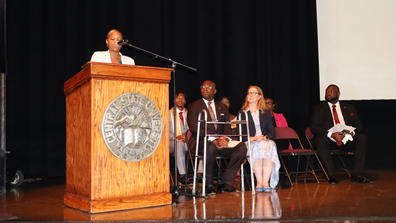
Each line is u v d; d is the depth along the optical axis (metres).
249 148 3.91
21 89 6.15
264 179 4.25
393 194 3.63
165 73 3.17
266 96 6.37
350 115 5.14
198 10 6.39
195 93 6.34
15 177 4.81
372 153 6.27
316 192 3.87
